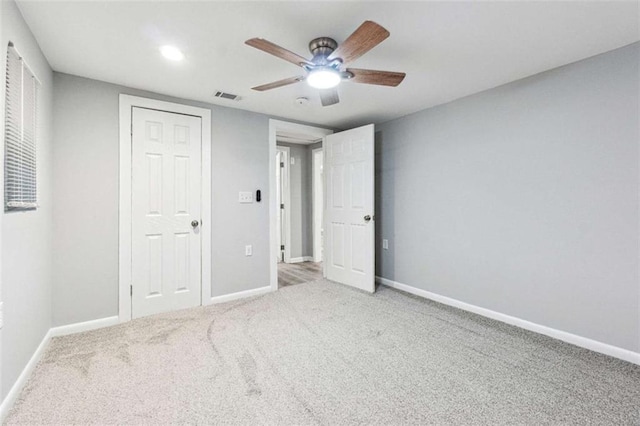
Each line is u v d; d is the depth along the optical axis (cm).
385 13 163
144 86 262
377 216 391
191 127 296
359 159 361
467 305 293
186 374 184
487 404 158
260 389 170
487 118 273
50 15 164
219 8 159
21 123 165
